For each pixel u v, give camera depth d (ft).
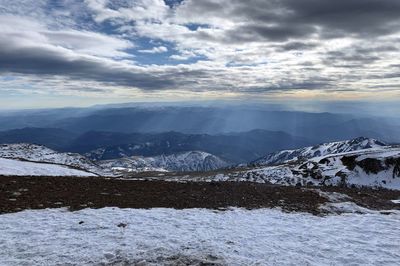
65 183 76.54
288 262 42.19
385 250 47.67
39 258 40.83
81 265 39.58
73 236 47.47
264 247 46.37
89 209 59.82
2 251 42.39
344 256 45.01
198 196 71.92
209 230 51.93
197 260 41.39
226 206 66.44
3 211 56.49
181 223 54.70
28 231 48.75
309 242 49.34
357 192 86.22
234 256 42.88
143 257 41.75
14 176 81.35
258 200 71.41
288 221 59.41
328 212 67.26
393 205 77.10
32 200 62.75
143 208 62.23
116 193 71.05
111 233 48.83
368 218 63.93
